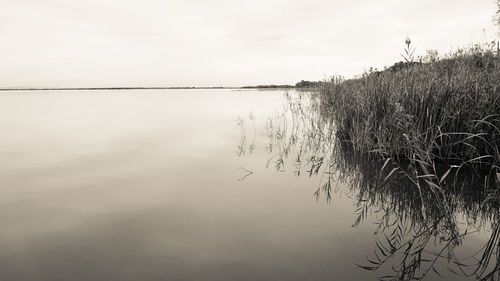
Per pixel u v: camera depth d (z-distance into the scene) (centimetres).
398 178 398
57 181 403
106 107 1964
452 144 425
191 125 987
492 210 295
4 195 350
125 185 387
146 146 652
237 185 387
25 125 1018
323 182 397
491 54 549
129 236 250
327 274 198
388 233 256
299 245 236
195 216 291
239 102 2256
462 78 473
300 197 343
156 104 2280
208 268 205
